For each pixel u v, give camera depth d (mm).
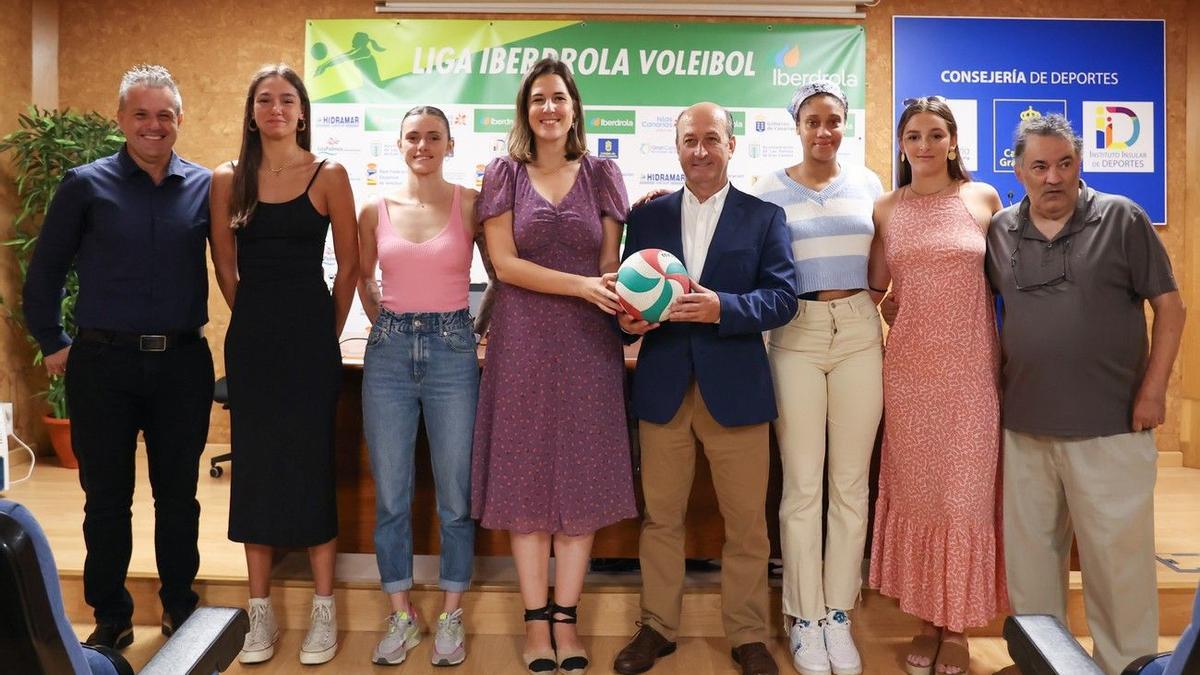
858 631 2828
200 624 1516
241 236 2465
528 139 2455
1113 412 2248
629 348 3373
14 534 1005
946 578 2402
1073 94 5277
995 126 5285
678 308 2242
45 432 5168
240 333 2455
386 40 5289
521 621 2822
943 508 2393
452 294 2498
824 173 2557
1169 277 2221
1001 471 2496
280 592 2822
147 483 4387
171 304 2498
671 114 5293
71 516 3783
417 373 2473
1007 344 2371
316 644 2568
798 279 2490
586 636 2809
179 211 2529
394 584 2578
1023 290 2326
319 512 2498
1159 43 5258
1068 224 2285
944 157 2453
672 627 2578
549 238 2365
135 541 3311
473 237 2588
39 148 4711
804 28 5254
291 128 2443
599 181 2461
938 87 5281
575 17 5273
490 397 2449
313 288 2480
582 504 2387
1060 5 5270
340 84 5309
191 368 2545
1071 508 2326
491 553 2879
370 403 2504
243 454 2477
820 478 2510
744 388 2387
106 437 2480
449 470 2504
